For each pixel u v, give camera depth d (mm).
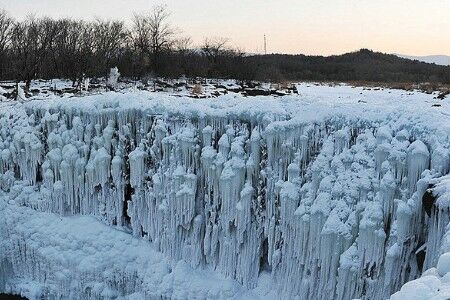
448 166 11250
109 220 16859
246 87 35062
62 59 43094
